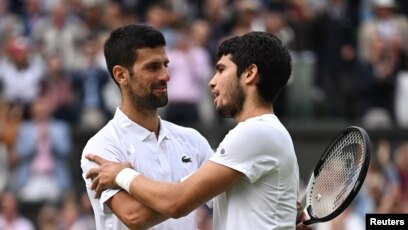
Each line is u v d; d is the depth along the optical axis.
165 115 44.56
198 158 19.98
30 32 49.38
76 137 44.34
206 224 35.41
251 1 49.28
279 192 18.27
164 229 19.12
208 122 45.41
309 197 19.39
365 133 18.31
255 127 18.08
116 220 18.94
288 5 49.06
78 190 43.56
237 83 18.41
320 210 19.08
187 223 19.42
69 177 43.62
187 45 44.81
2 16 50.12
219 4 48.41
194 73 44.66
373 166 39.72
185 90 44.47
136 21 50.28
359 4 51.62
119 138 19.19
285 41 46.50
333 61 48.69
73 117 44.91
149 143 19.33
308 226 19.39
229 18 48.31
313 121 46.47
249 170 17.97
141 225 18.36
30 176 42.59
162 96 19.19
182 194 18.02
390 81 46.72
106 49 19.48
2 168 42.66
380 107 46.78
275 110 45.94
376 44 47.38
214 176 18.00
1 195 40.34
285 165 18.25
